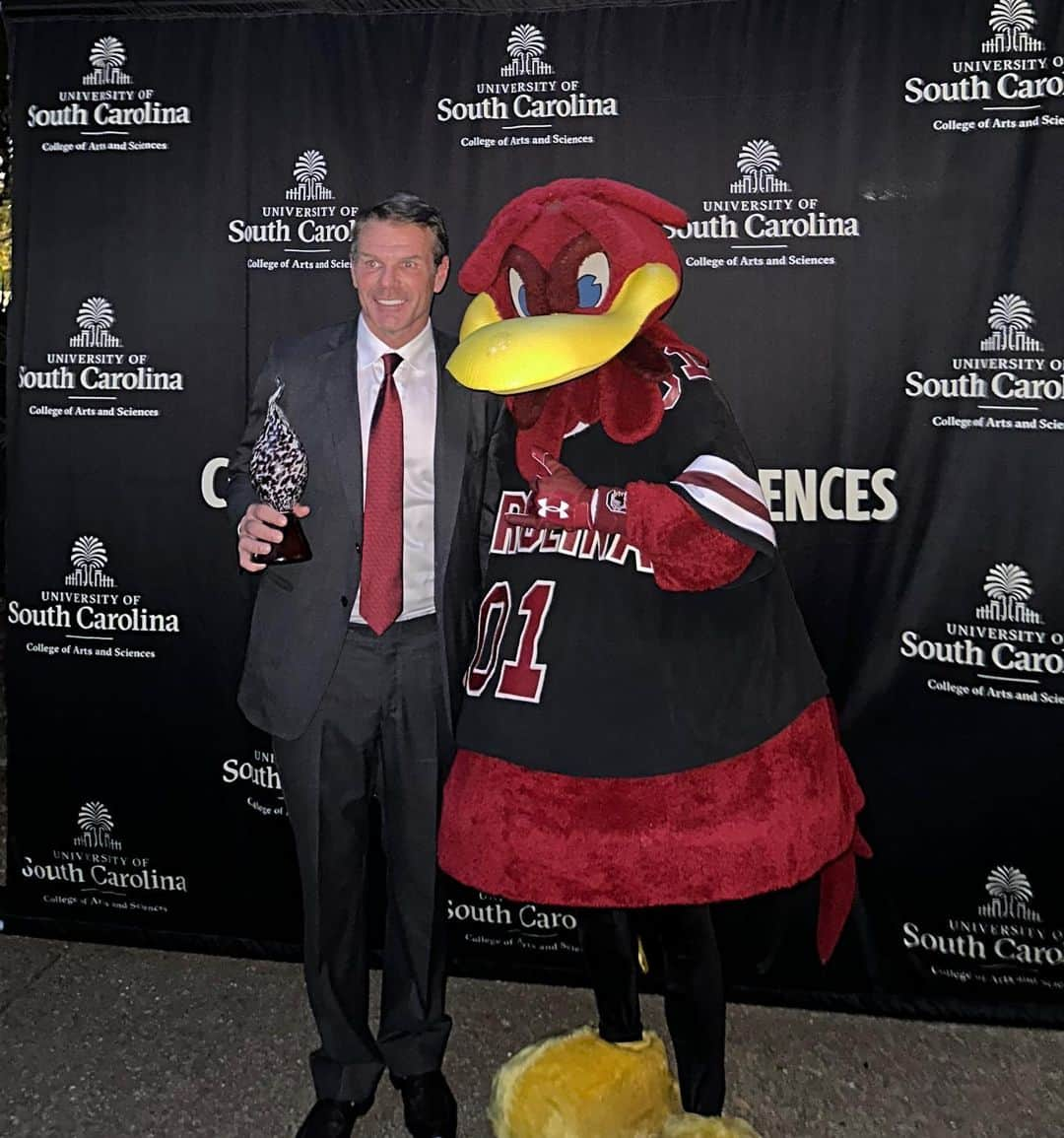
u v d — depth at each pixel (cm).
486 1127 244
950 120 272
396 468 220
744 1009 295
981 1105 251
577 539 198
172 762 315
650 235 201
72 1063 264
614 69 283
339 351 228
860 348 281
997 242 272
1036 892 284
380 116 291
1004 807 284
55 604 315
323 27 291
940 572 283
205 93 296
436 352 229
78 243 303
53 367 307
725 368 286
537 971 306
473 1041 277
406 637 221
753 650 198
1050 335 271
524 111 286
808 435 285
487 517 221
